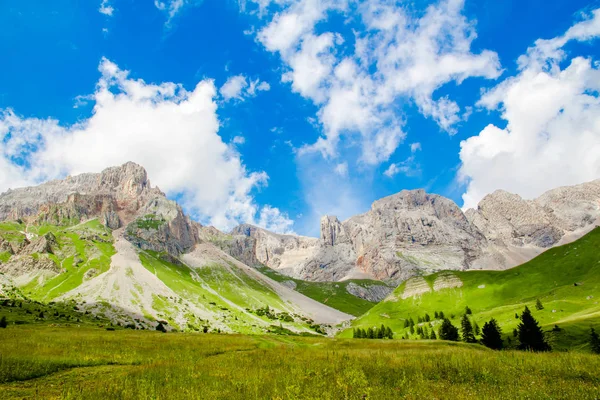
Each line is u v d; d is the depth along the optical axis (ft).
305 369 103.09
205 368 111.14
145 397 73.56
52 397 78.54
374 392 71.61
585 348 255.09
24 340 172.76
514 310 538.88
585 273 653.30
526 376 82.89
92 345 167.43
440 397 66.90
